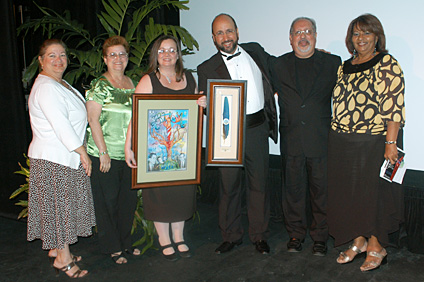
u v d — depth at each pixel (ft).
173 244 10.18
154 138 8.59
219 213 9.95
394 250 9.77
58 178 8.12
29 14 14.06
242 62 9.02
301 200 9.70
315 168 9.18
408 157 9.84
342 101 8.43
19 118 12.15
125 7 11.12
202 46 12.90
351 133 8.32
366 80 8.07
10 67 11.81
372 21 7.89
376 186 8.32
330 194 8.93
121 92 8.70
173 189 9.02
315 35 8.73
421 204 9.24
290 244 9.86
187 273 8.95
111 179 8.91
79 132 8.32
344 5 10.00
